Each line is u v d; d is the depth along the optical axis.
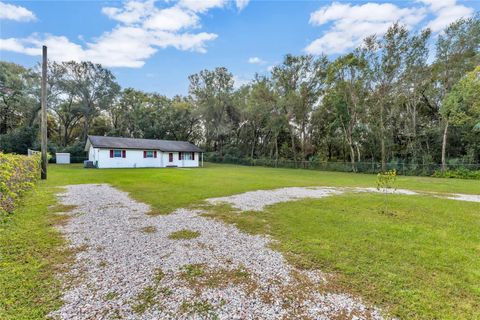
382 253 3.71
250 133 34.81
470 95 16.64
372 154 26.41
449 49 19.11
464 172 17.44
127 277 2.93
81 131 37.47
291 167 28.61
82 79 33.12
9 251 3.54
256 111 29.61
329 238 4.32
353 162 23.52
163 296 2.57
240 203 7.09
